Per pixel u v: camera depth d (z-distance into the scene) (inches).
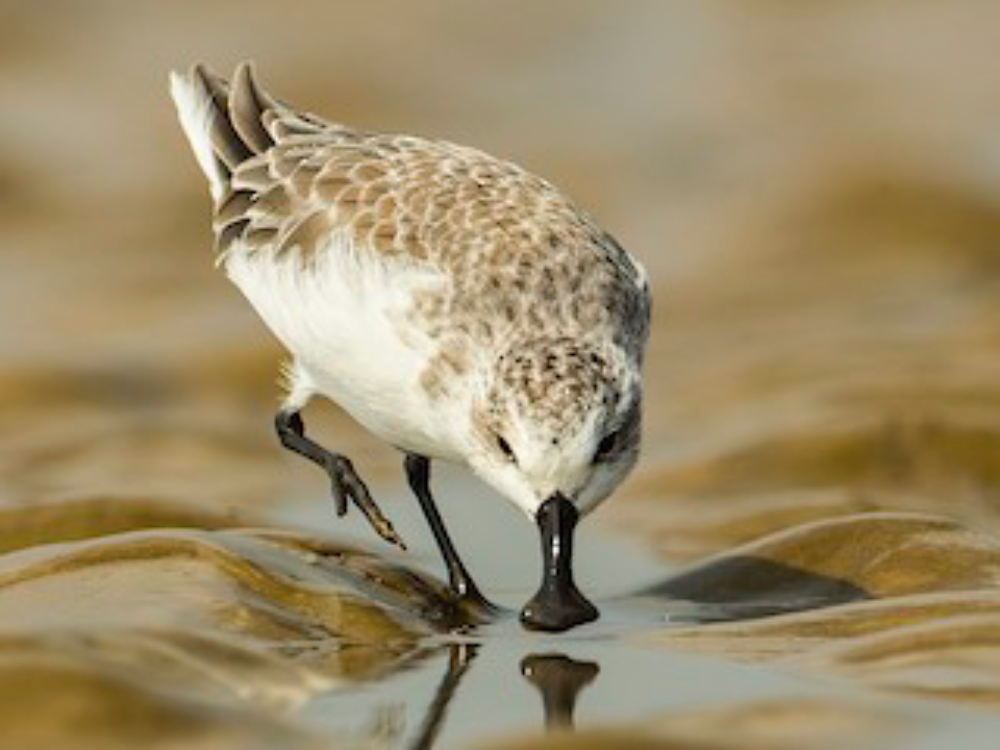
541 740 336.8
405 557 483.2
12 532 458.6
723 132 1024.2
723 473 577.3
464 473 607.8
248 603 402.6
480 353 429.1
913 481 573.9
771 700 356.2
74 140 992.2
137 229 912.3
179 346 740.7
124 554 415.8
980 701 351.6
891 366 676.7
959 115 1000.9
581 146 1018.1
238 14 1135.0
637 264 458.0
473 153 473.4
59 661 340.8
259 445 640.4
